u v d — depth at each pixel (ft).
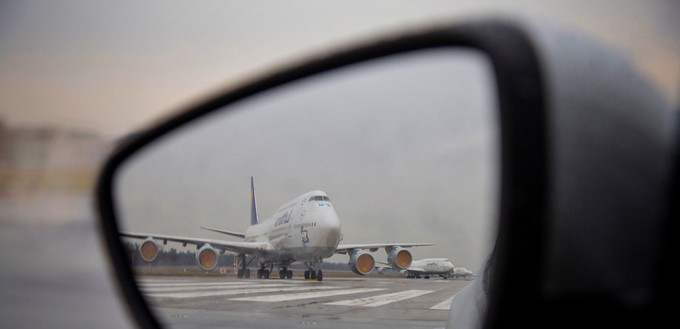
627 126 2.99
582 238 2.82
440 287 6.61
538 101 2.80
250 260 13.85
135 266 7.70
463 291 6.40
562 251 2.82
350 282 14.37
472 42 3.18
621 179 2.91
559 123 2.80
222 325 12.57
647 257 2.93
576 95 2.87
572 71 2.91
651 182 2.99
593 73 2.99
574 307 2.90
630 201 2.92
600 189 2.86
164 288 8.16
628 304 2.90
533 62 2.85
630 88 3.11
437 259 5.43
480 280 5.59
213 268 11.77
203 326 11.35
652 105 3.19
